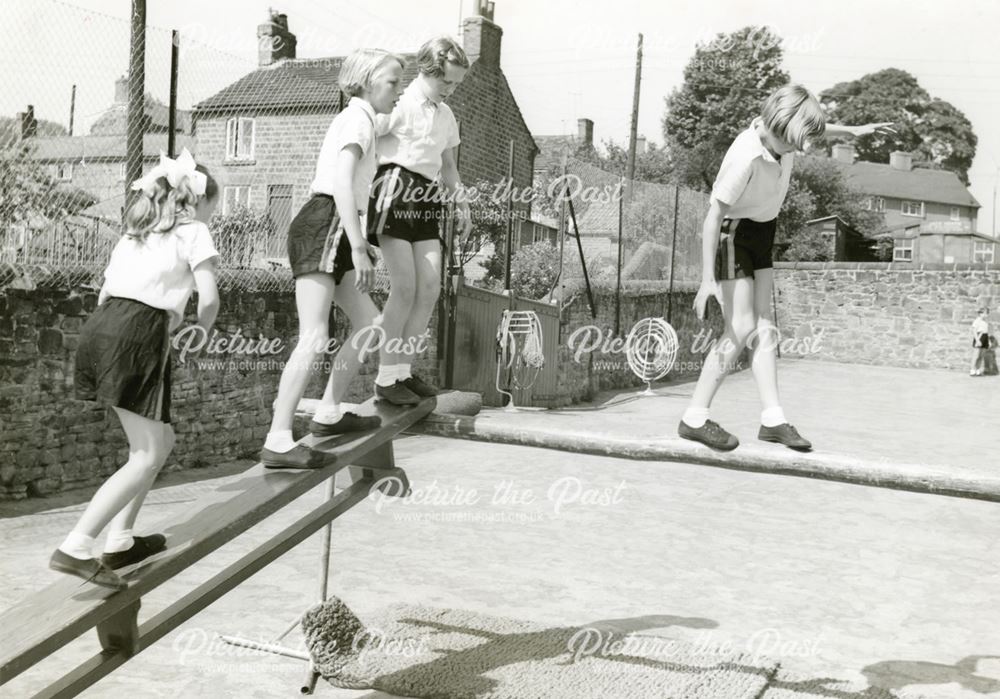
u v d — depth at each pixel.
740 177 3.86
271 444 3.85
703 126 47.91
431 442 12.75
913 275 29.83
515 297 16.48
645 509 9.38
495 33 25.80
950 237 45.41
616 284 20.84
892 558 7.91
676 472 11.49
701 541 8.19
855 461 3.71
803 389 22.98
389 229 4.16
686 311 24.84
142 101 8.53
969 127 72.94
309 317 3.91
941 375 27.81
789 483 11.12
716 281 4.01
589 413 16.73
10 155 7.94
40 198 8.17
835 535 8.66
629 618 6.04
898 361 30.11
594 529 8.45
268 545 4.39
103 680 4.73
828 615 6.27
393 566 7.02
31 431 8.45
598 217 21.11
